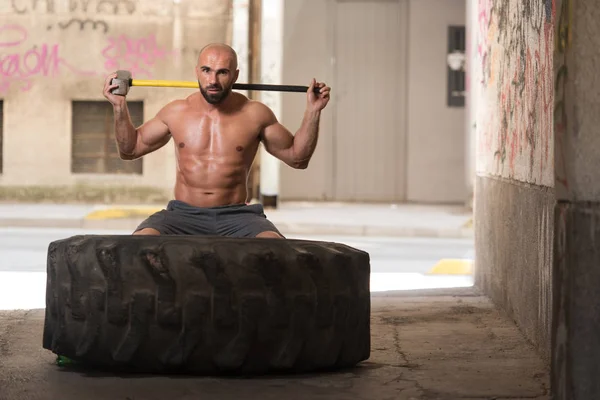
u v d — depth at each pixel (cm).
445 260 1380
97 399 524
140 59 2227
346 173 2708
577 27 466
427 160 2691
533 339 711
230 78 651
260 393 540
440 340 728
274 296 567
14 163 2233
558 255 488
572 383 469
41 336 722
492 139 961
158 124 669
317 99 662
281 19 2162
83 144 2247
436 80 2684
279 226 1880
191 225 654
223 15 2225
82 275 575
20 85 2233
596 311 463
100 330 571
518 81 807
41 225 1873
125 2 2223
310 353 580
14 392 539
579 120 466
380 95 2700
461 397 543
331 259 585
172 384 557
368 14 2694
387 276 1197
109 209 2059
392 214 2192
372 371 607
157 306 562
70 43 2231
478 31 1098
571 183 469
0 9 2227
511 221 830
